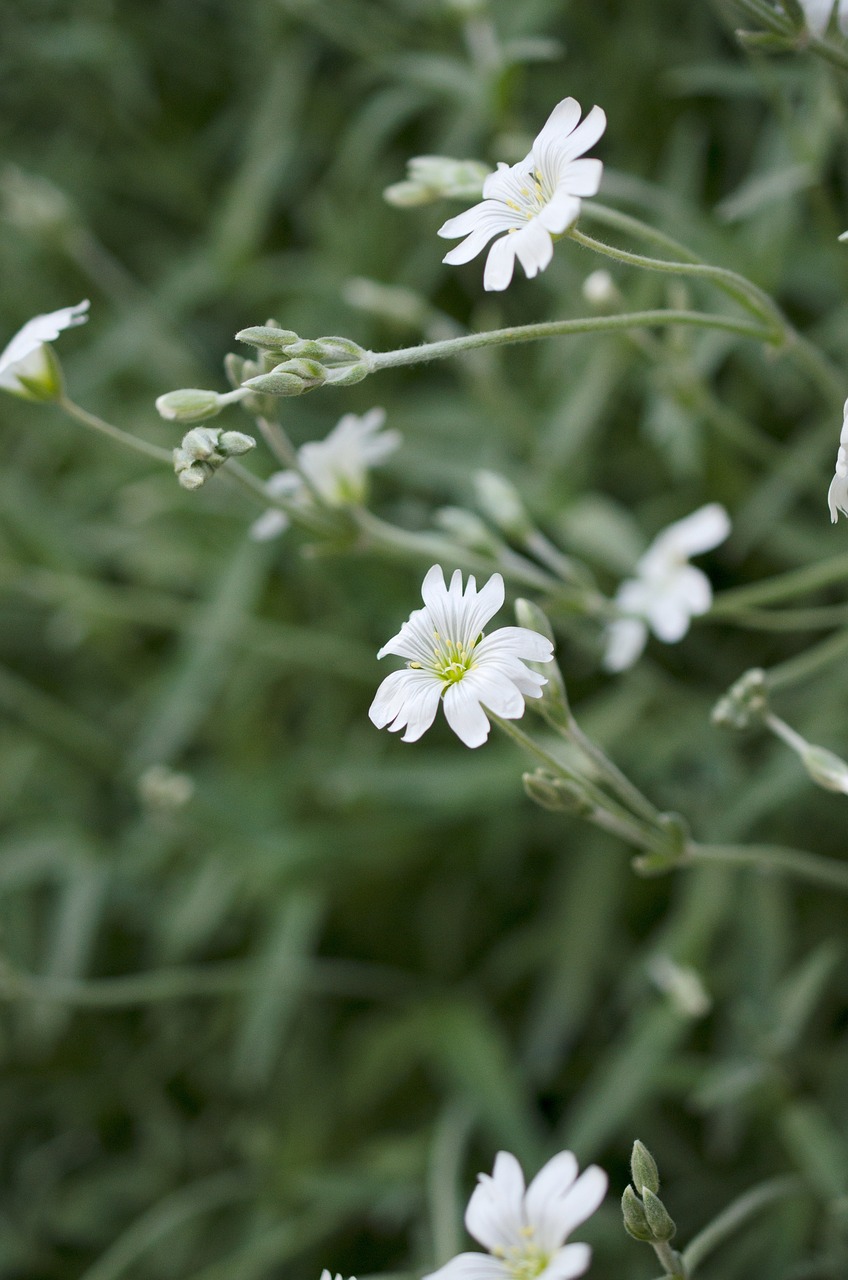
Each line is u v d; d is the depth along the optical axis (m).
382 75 0.50
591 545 0.44
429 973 0.47
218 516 0.50
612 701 0.44
